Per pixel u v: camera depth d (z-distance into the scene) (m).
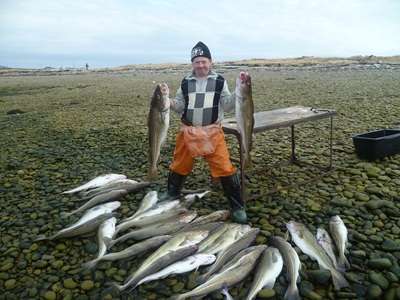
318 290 3.67
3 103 20.89
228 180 4.88
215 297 3.61
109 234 4.75
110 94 23.42
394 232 4.53
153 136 4.87
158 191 6.23
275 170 6.93
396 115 11.65
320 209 5.24
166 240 4.50
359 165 6.77
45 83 35.84
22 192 6.51
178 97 5.02
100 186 6.50
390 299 3.45
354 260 4.03
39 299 3.76
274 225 4.88
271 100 17.14
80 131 11.62
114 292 3.74
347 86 21.53
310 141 8.94
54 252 4.56
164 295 3.71
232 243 4.33
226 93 4.84
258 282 3.67
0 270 4.24
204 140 4.69
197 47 4.70
